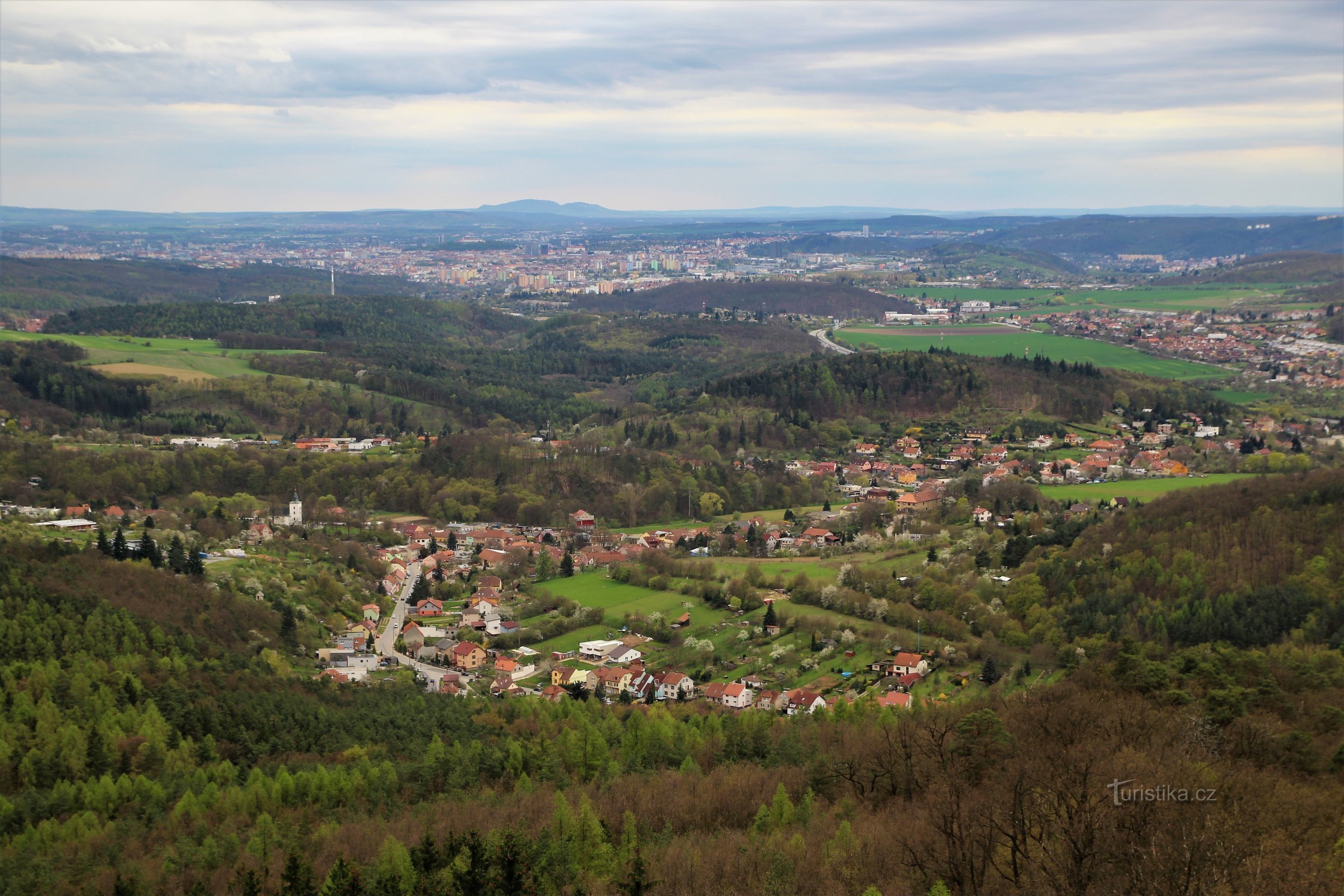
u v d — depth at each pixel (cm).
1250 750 12275
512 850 11050
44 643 15900
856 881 10512
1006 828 10381
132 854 11875
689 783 13575
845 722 15600
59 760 13550
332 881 10750
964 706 15050
